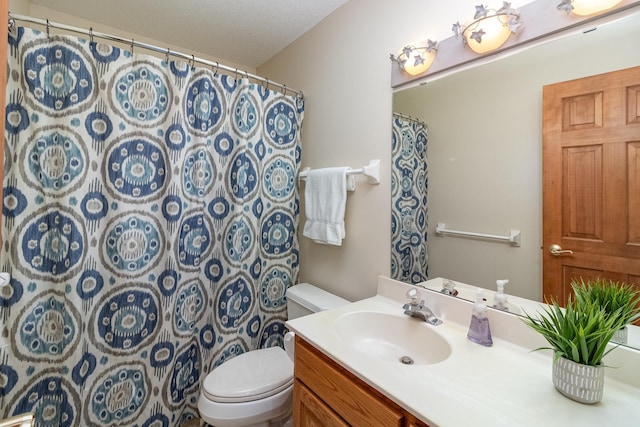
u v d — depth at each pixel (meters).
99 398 1.31
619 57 0.79
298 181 1.94
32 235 1.17
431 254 1.25
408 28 1.29
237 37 1.96
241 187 1.67
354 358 0.87
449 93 1.16
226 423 1.19
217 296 1.65
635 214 0.78
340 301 1.58
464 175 1.14
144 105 1.38
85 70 1.24
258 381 1.30
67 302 1.22
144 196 1.39
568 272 0.90
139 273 1.39
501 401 0.70
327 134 1.74
